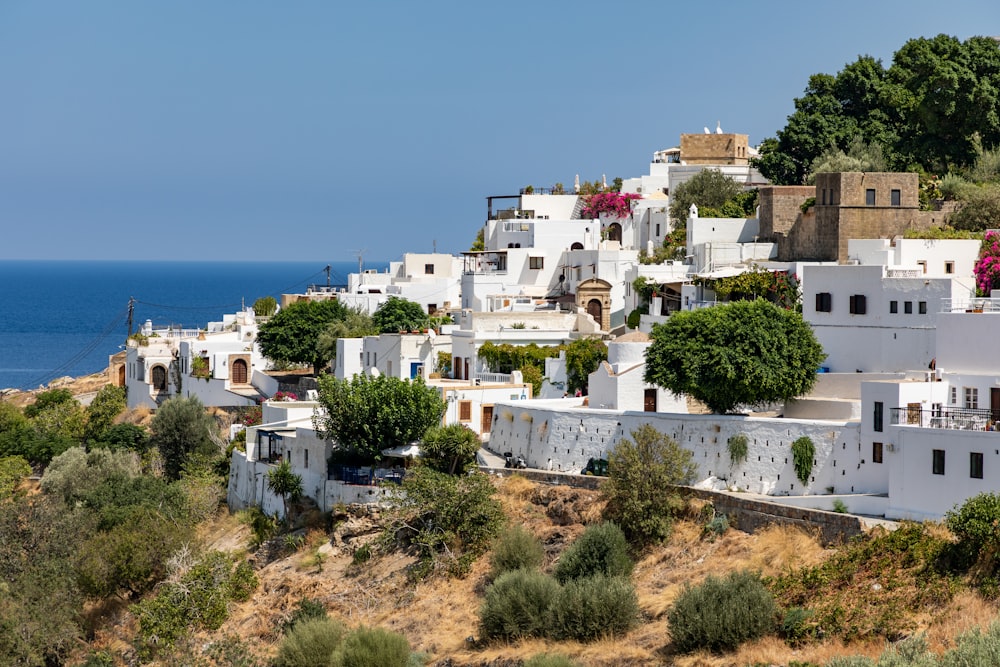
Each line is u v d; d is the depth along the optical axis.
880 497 71.62
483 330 113.44
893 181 108.56
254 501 101.12
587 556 75.75
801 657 61.97
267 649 80.25
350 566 86.94
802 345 82.88
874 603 63.88
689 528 76.75
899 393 72.19
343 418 92.31
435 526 84.69
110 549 92.62
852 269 90.12
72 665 83.94
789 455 76.75
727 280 106.62
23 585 87.56
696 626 65.62
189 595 85.25
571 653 69.25
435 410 92.31
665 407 91.94
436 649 74.88
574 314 119.38
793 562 69.94
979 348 73.31
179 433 117.25
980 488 66.56
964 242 100.06
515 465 89.12
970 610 60.88
